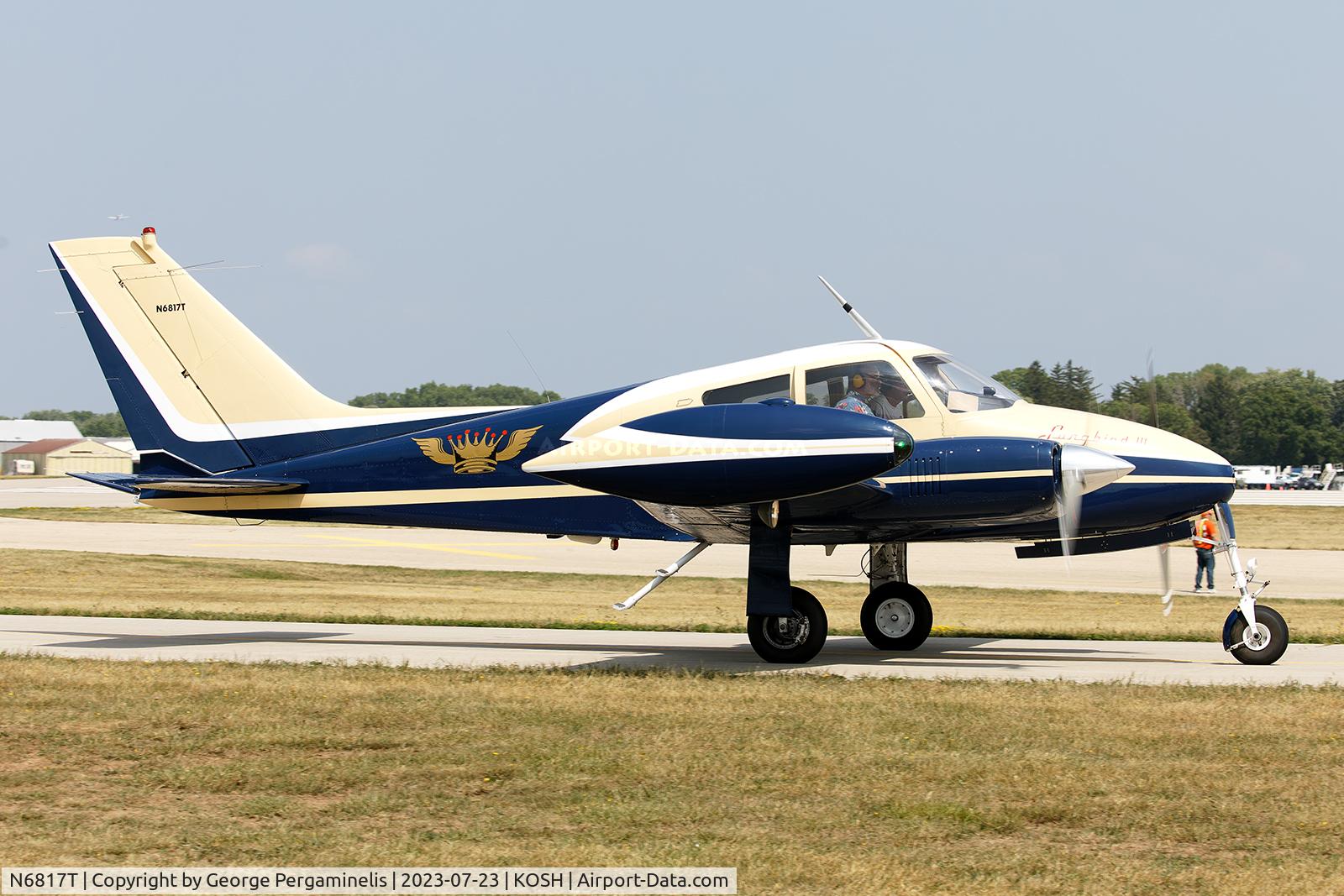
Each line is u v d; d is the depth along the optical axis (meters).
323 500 37.19
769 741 20.98
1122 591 61.09
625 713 23.33
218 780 18.45
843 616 47.50
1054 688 26.12
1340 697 24.80
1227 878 14.29
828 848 15.43
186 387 38.34
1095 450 31.41
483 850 15.34
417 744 20.81
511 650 35.00
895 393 31.94
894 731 21.66
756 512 30.73
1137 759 19.64
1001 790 17.92
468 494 35.84
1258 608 31.66
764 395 32.22
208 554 79.31
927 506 30.56
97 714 23.00
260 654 33.09
